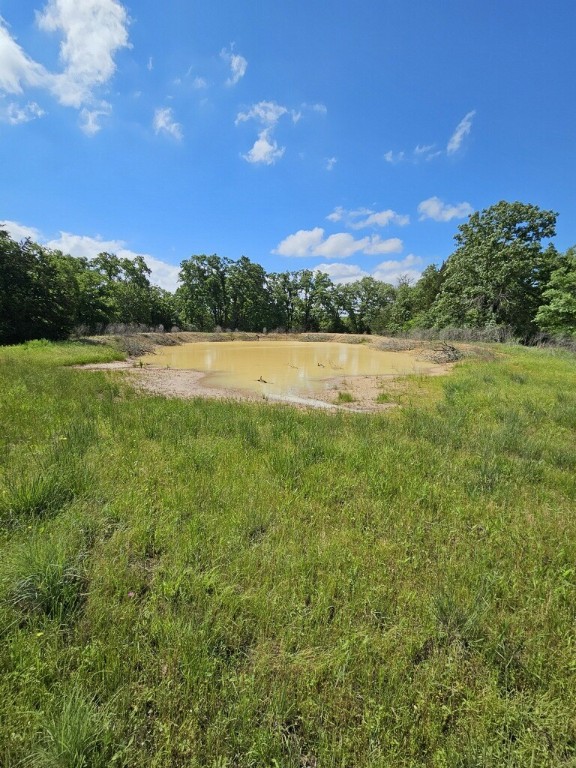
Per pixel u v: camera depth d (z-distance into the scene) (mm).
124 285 39031
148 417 5891
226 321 49969
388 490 3611
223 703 1572
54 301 22484
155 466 3898
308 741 1480
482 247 28656
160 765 1370
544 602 2180
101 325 30031
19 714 1460
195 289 46969
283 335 41938
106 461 3928
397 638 1916
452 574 2410
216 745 1409
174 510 3027
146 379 11844
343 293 53781
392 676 1677
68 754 1313
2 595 2010
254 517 2982
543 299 26844
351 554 2570
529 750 1429
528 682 1732
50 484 3105
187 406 7051
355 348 29562
